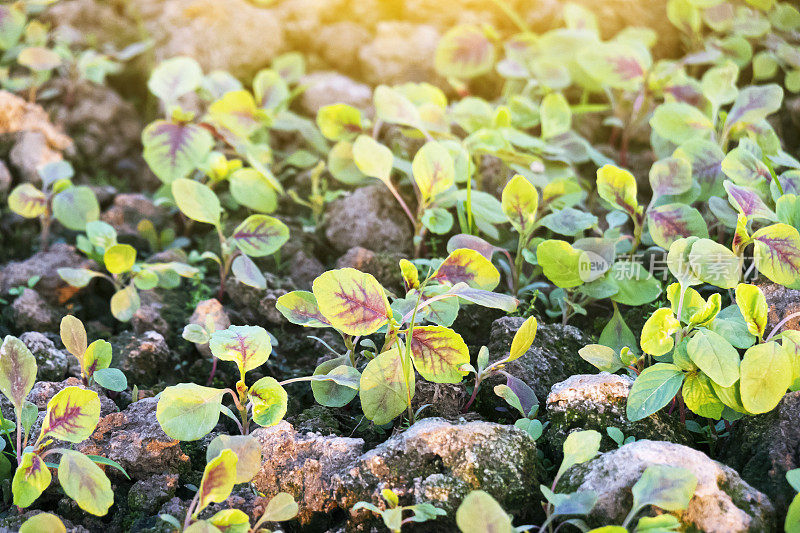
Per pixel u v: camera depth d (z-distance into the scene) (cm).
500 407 85
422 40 109
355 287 80
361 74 111
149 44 111
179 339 92
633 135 104
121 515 81
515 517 79
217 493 77
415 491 78
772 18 106
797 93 104
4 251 100
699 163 91
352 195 97
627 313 91
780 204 85
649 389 80
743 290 80
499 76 109
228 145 104
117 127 109
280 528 80
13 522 79
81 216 96
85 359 84
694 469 77
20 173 103
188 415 80
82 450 82
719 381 79
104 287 96
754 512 77
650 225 87
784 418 81
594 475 79
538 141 95
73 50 112
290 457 81
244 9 110
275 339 87
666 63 100
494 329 88
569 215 88
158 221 100
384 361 81
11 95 105
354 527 79
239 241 91
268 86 102
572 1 110
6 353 80
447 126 97
